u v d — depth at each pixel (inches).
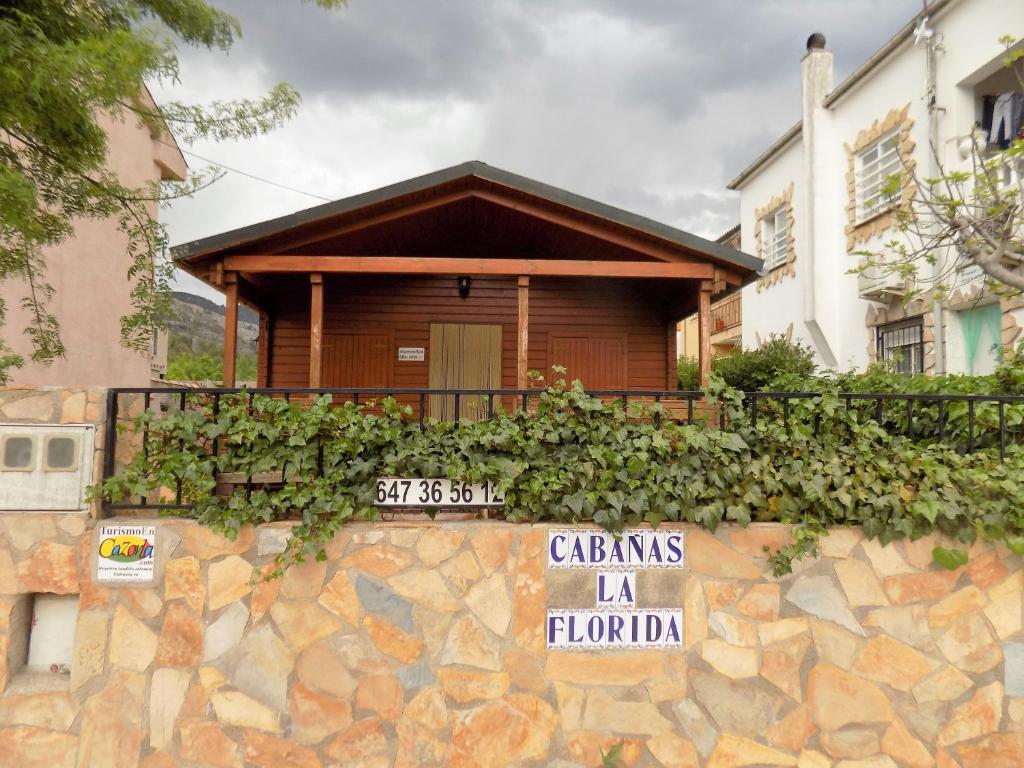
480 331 366.3
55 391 122.0
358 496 121.7
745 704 122.2
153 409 132.7
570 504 121.8
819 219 441.1
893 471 125.8
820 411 131.3
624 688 121.9
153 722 117.4
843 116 431.8
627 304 373.7
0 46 136.1
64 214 190.7
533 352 368.5
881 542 123.9
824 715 122.1
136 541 119.6
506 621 121.7
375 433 122.6
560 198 265.3
